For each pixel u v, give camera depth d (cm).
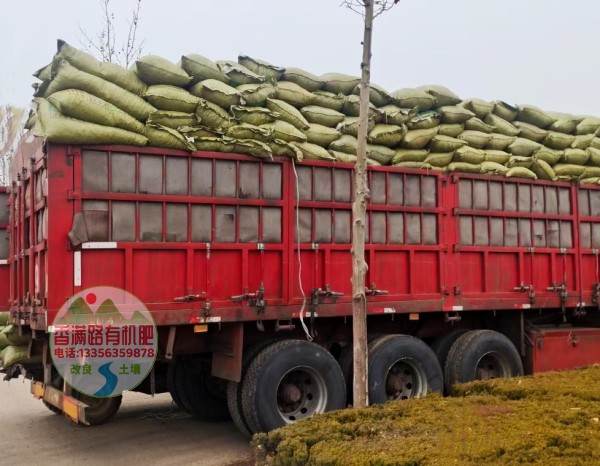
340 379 663
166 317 585
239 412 631
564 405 404
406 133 756
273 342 652
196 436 712
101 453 642
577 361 884
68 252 552
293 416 648
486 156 811
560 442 323
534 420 368
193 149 603
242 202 630
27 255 647
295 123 672
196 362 742
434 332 809
